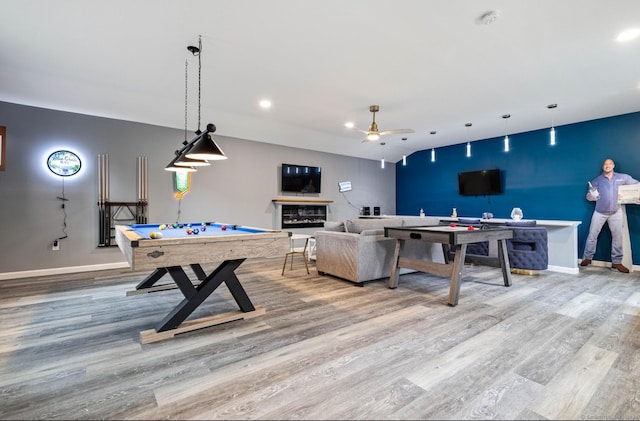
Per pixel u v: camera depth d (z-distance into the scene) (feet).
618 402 5.35
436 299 11.17
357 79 12.39
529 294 11.82
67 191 15.28
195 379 6.07
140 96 14.47
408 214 28.86
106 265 16.11
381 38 9.32
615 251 16.17
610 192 16.44
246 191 20.99
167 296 11.50
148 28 8.84
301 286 12.85
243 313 9.28
